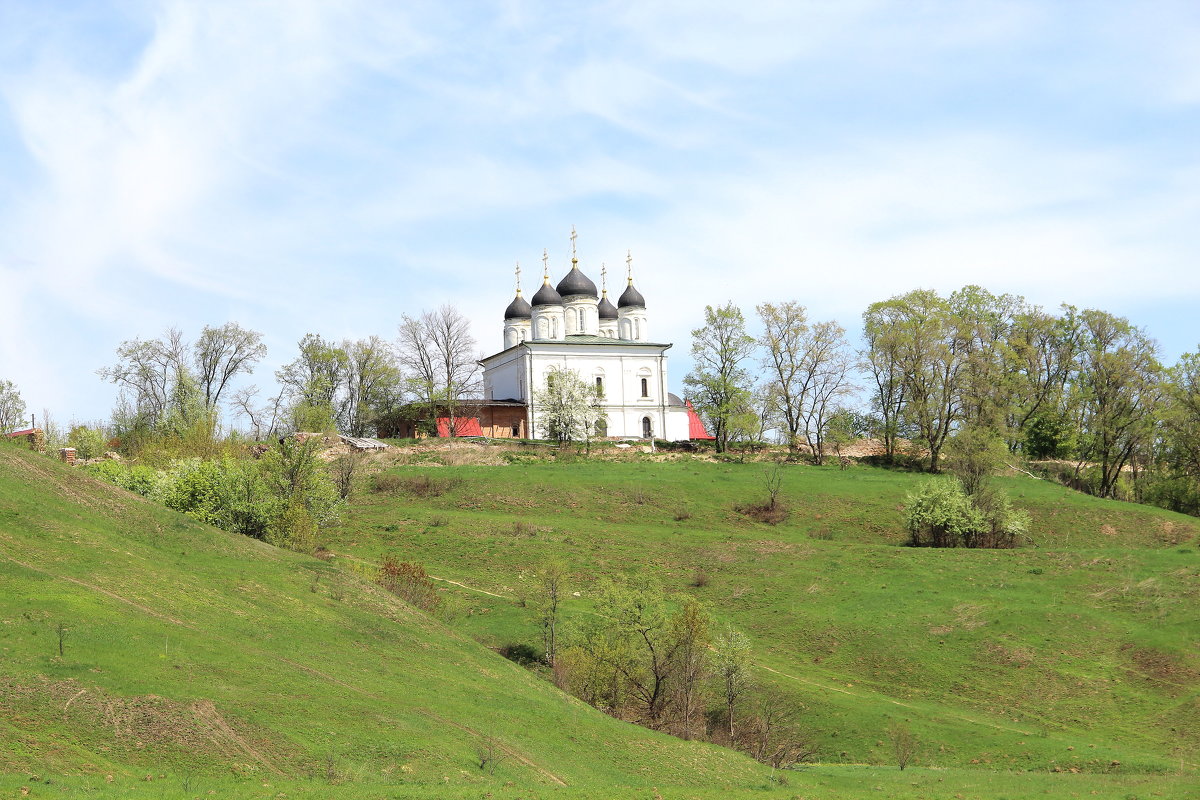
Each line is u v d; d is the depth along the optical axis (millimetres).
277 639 39625
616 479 92875
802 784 37625
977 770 42469
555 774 34188
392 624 45812
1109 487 101500
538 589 57656
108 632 34125
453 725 35594
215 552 47094
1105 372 101875
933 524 76562
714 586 68688
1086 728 49281
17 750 25719
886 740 47531
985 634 58562
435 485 89375
